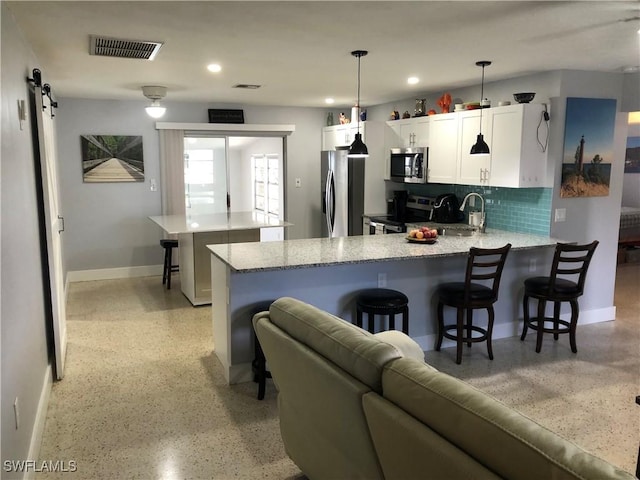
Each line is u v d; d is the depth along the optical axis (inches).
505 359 160.2
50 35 127.5
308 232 309.9
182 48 143.6
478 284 165.2
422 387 62.2
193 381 142.9
